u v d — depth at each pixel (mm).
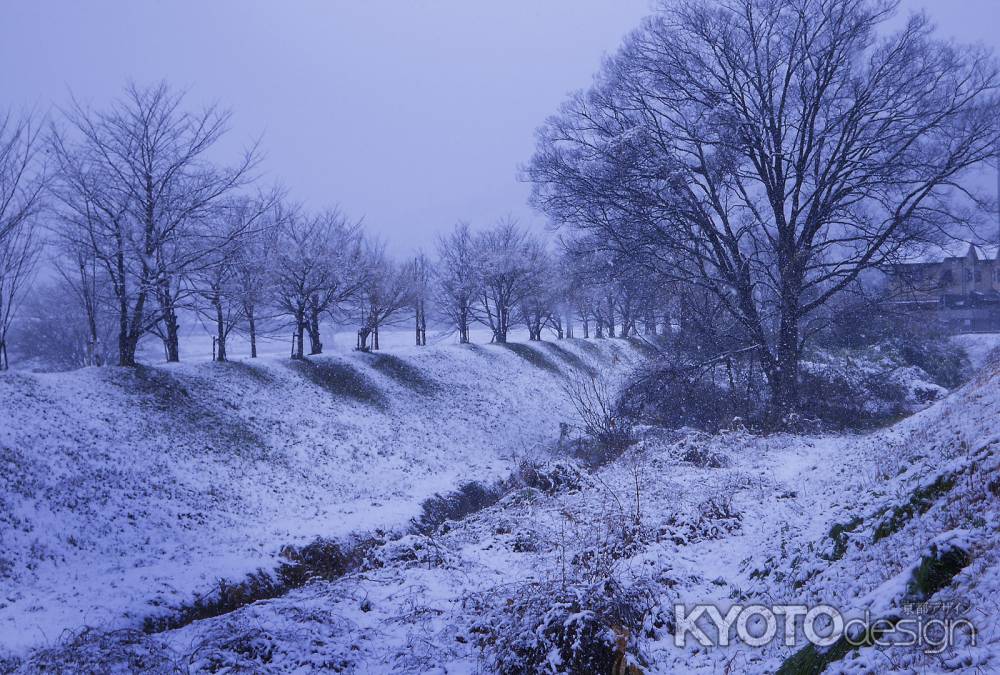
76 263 28641
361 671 6949
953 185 25047
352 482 24516
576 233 30500
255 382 28906
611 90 28844
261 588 12812
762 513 10984
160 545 16609
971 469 7133
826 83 26203
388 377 36062
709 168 28547
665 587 8336
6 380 20453
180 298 28141
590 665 6273
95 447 19406
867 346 39438
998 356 19406
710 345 30469
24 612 10492
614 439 26016
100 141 25812
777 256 28094
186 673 6727
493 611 8000
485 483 23969
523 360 48438
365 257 41500
